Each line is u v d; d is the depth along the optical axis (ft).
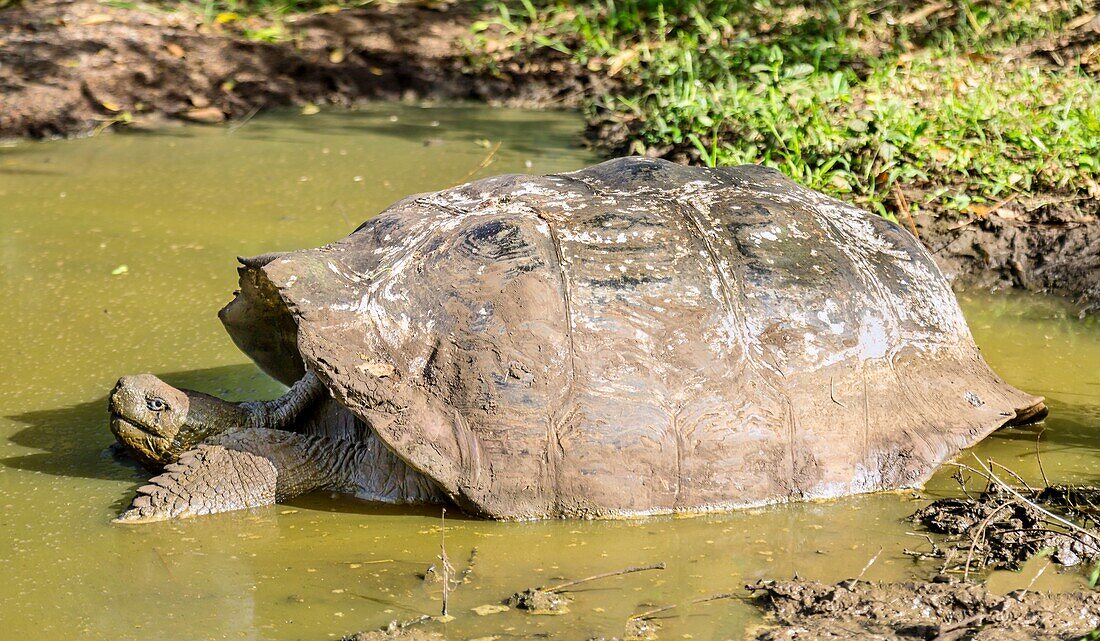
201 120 79.87
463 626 27.40
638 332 32.60
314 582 29.71
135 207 61.87
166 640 27.09
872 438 33.88
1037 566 29.53
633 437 32.12
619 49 87.97
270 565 30.55
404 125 78.23
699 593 28.86
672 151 66.13
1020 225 53.57
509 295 32.45
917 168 57.77
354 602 28.71
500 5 94.53
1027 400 36.88
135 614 28.25
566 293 32.60
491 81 85.81
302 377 38.58
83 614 28.27
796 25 86.43
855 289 34.91
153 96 81.15
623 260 33.35
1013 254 52.21
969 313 49.19
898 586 28.60
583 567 30.17
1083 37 79.56
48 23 89.25
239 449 34.09
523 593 28.60
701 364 32.81
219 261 54.19
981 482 34.83
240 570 30.35
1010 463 36.11
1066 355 44.93
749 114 65.36
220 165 69.36
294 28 92.99
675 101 70.33
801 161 58.65
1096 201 54.70
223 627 27.63
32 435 38.60
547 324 32.27
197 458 33.91
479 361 32.07
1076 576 29.04
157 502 33.17
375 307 33.17
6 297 50.14
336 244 35.73
